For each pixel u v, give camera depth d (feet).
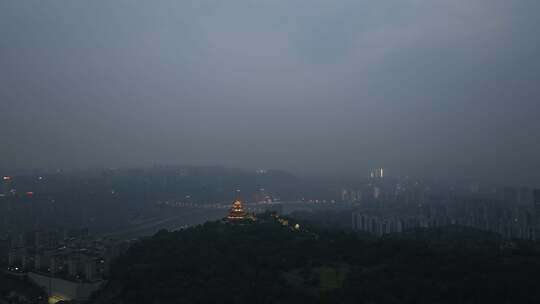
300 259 350.43
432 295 273.75
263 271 328.29
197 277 320.91
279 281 309.01
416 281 287.89
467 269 302.04
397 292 281.54
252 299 284.61
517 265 306.55
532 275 287.69
